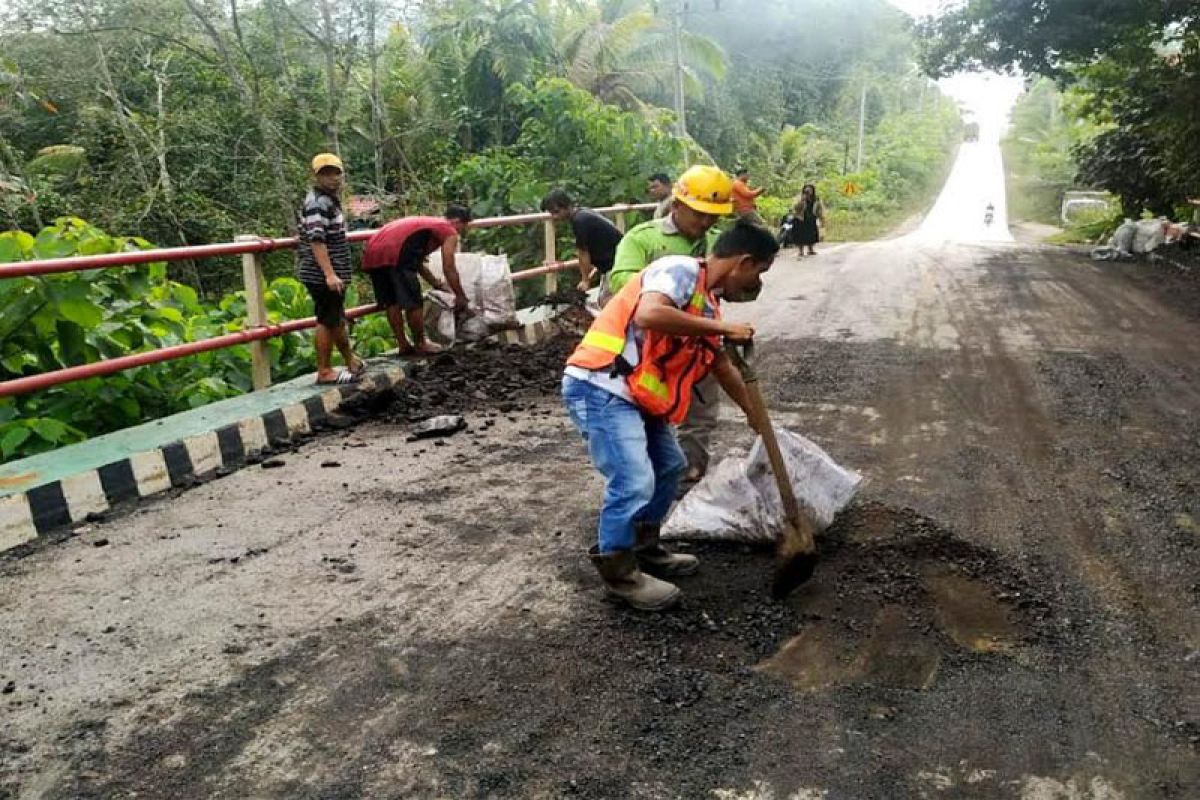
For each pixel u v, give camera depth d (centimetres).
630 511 325
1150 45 1730
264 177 1608
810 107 4991
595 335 327
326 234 618
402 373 687
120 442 495
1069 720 273
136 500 464
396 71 1878
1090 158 2353
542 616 336
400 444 555
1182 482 475
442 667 302
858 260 1734
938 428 576
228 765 253
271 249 614
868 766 252
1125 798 240
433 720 273
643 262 407
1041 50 1708
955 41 1772
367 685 292
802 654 309
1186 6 1521
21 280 519
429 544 403
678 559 363
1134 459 513
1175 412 614
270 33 1684
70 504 435
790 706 280
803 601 343
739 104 4075
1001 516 427
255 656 309
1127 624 328
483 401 651
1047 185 5228
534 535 412
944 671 298
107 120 1606
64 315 526
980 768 251
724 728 269
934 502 445
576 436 568
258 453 538
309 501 458
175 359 595
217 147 1598
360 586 362
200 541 409
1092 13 1627
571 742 263
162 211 1509
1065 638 318
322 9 1513
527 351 791
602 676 296
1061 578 363
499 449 542
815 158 4394
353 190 1667
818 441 548
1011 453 524
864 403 640
